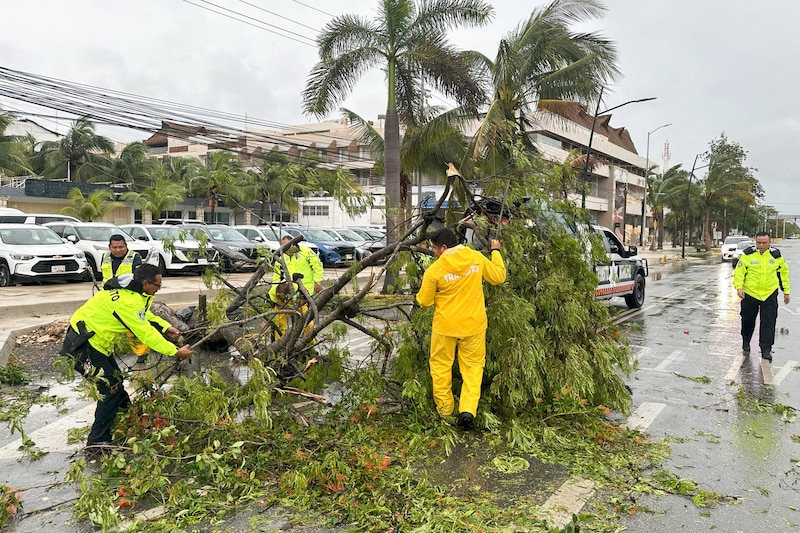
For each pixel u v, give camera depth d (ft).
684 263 128.88
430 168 64.28
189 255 21.72
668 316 44.42
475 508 13.03
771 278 28.17
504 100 56.08
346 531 12.17
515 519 12.62
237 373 24.26
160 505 13.25
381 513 12.73
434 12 50.93
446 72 50.44
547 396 19.15
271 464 14.93
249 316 22.25
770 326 28.30
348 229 94.02
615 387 19.02
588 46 55.93
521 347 17.60
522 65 53.93
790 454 16.49
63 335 32.27
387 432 17.11
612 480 14.62
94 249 58.13
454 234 17.47
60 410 20.04
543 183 20.33
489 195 23.21
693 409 20.61
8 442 17.15
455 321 16.97
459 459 15.85
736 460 16.03
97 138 150.00
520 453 16.22
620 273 45.19
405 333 19.45
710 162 215.72
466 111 53.72
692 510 13.17
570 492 13.97
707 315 45.03
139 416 16.34
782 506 13.41
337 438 16.21
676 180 204.85
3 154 127.75
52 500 13.60
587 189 21.81
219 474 13.75
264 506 13.19
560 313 18.70
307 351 20.29
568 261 19.81
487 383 19.04
